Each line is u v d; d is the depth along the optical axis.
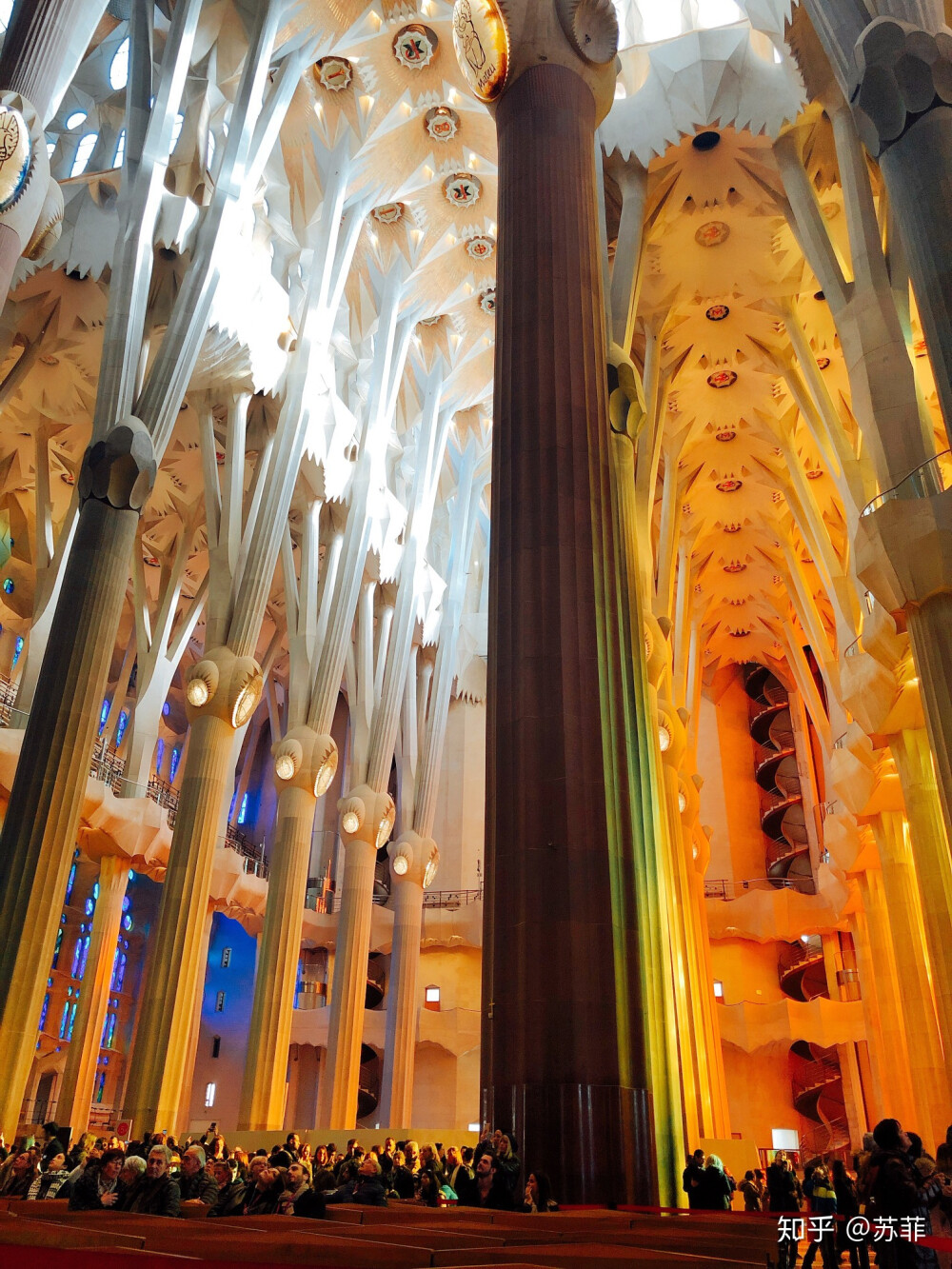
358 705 22.48
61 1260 2.26
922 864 14.84
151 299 15.15
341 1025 20.02
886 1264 3.97
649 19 17.38
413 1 17.55
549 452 7.66
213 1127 11.79
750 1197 12.58
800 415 22.67
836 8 10.15
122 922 26.30
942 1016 14.32
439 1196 7.97
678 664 25.92
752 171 17.05
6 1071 10.41
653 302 19.61
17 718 17.92
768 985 27.22
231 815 29.56
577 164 8.80
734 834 30.67
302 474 19.66
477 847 27.80
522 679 6.98
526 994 6.13
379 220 21.97
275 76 18.19
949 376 8.48
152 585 25.33
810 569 27.48
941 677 10.48
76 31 10.99
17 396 19.22
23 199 9.81
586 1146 5.71
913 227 9.00
